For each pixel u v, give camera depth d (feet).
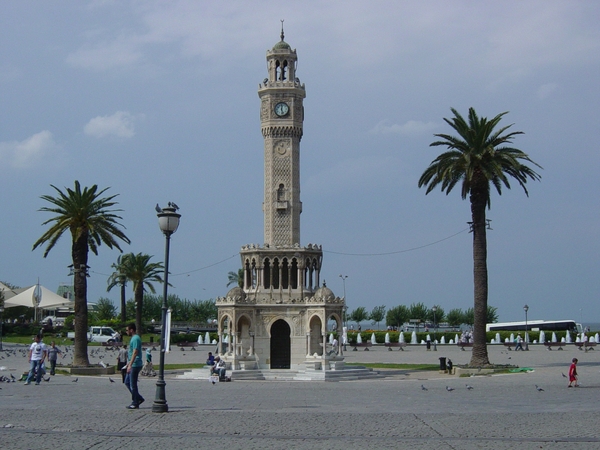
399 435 112.47
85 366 287.28
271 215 310.04
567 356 367.86
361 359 374.84
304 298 298.97
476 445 104.01
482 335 281.54
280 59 317.42
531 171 282.56
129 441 105.40
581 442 106.73
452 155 284.61
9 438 106.83
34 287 514.68
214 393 193.06
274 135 313.12
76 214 291.58
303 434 112.88
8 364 306.96
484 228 284.20
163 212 147.23
